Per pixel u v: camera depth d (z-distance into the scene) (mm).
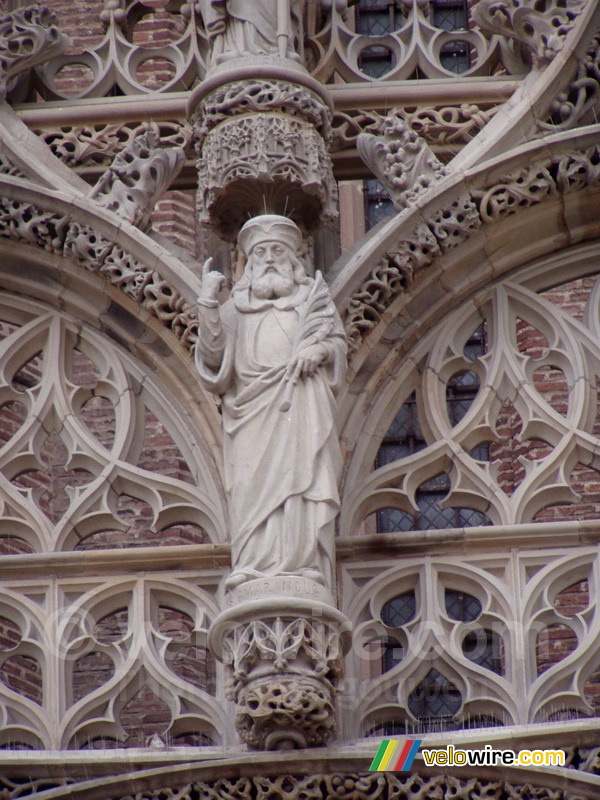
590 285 38844
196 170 32562
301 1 32625
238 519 28812
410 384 31250
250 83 31484
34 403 31469
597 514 38031
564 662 29391
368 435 30828
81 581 30141
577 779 28031
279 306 30000
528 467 30797
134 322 31531
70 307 31859
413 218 31297
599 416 33156
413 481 30641
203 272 30000
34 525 30641
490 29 32719
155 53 33250
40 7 33281
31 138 32469
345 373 29875
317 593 28312
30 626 29906
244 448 29156
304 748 28344
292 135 31219
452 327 31578
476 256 31734
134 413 31250
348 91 32562
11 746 29500
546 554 30016
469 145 31953
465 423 30938
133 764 28516
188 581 30078
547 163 31812
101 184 31875
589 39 32312
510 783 28250
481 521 38812
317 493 28828
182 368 31203
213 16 32219
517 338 39562
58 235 31688
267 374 29438
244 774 28266
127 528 30734
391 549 30047
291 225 30531
